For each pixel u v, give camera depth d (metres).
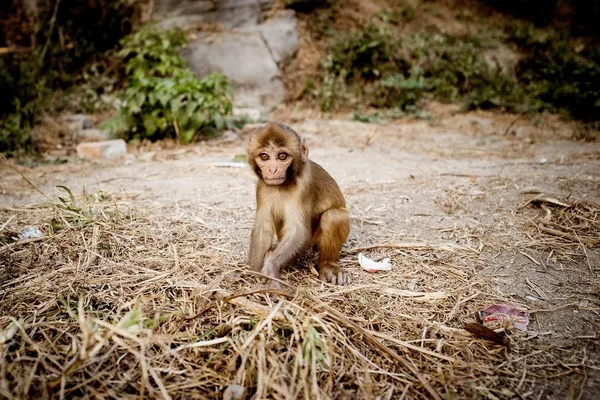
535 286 3.80
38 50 13.08
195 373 2.76
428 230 4.96
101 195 5.73
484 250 4.45
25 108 10.35
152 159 8.99
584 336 3.15
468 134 11.74
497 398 2.63
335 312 3.18
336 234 4.03
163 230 4.79
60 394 2.50
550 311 3.45
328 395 2.61
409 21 17.27
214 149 9.81
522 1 18.66
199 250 4.38
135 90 9.77
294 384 2.60
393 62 15.42
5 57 12.80
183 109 9.81
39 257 4.07
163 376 2.75
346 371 2.80
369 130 11.88
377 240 4.75
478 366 2.87
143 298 3.36
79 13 13.87
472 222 5.11
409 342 3.09
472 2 18.67
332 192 4.20
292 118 12.94
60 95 12.50
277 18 15.57
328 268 4.01
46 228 4.56
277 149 3.71
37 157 9.16
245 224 5.14
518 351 3.01
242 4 15.14
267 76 14.25
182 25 14.76
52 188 6.75
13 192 6.53
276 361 2.73
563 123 12.76
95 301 3.45
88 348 2.71
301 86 14.84
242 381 2.66
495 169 7.61
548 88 14.52
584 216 5.01
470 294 3.68
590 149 9.72
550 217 5.04
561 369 2.86
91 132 10.63
